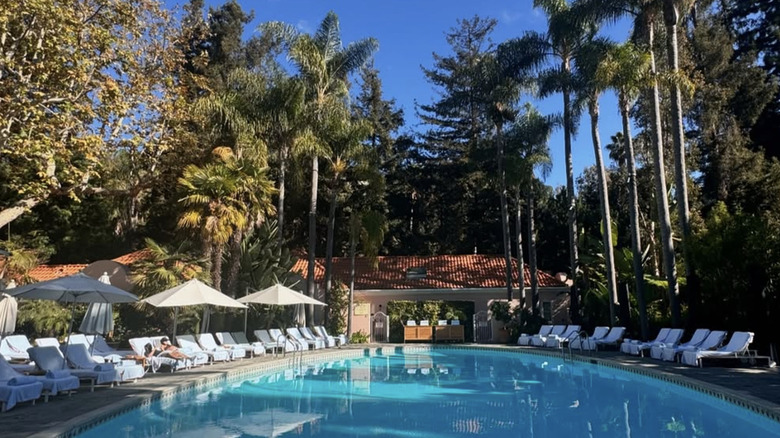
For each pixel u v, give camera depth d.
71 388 9.63
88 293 12.88
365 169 26.97
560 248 38.66
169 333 21.14
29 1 13.62
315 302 19.55
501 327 27.09
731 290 15.27
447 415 9.15
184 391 11.39
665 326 20.12
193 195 19.62
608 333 19.97
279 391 11.90
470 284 28.28
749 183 25.89
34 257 22.11
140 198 32.53
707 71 31.53
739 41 38.75
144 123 18.77
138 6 17.97
